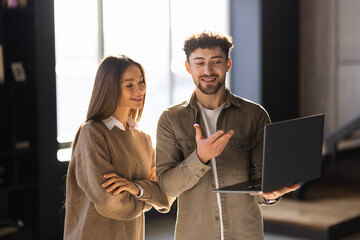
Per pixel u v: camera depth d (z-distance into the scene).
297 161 2.30
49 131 5.17
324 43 8.27
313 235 5.37
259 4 7.52
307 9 8.33
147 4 6.53
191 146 2.52
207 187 2.50
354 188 6.83
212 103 2.54
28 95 5.11
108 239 2.44
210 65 2.40
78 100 5.86
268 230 5.66
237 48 7.72
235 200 2.50
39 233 5.15
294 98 8.32
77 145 2.45
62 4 5.68
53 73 5.18
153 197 2.49
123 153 2.50
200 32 2.43
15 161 4.91
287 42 8.09
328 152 6.90
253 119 2.55
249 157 2.60
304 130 2.32
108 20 6.12
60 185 5.30
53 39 5.16
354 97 8.11
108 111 2.48
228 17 7.71
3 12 4.98
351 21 8.09
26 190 5.25
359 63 8.04
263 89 7.61
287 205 6.07
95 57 5.99
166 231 5.82
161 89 6.79
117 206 2.38
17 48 5.08
